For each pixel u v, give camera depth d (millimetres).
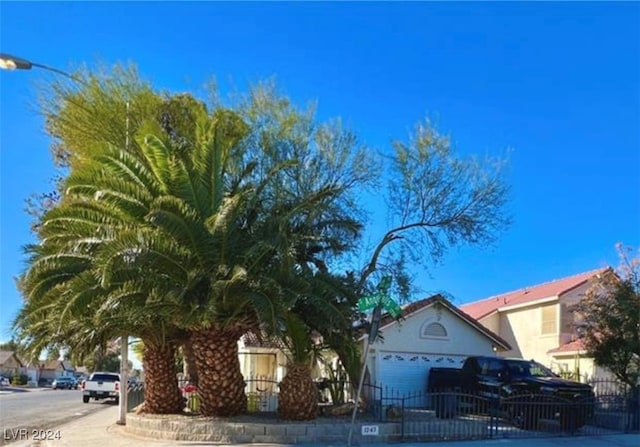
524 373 19906
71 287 14195
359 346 19906
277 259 15336
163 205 13656
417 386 24188
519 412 16906
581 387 17938
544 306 31734
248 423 14648
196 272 14359
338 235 18766
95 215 15688
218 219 14391
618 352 20812
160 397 17328
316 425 14586
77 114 20234
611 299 20938
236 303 14773
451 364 24906
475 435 15539
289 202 18297
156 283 14312
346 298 15875
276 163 18734
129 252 13547
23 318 15891
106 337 17344
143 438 15352
